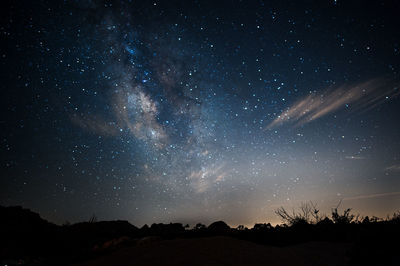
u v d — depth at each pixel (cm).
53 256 416
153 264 258
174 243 324
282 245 400
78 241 495
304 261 261
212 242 314
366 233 285
